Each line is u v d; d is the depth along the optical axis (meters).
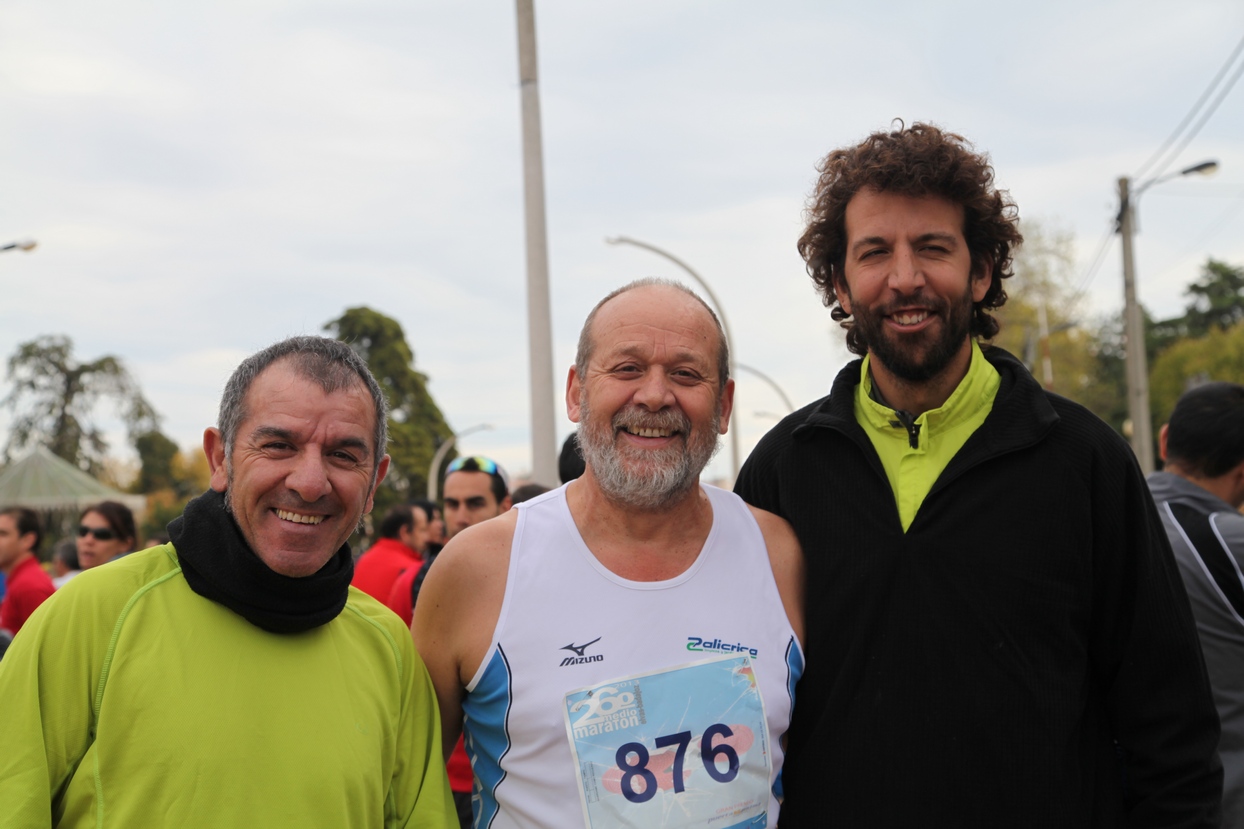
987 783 2.11
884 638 2.21
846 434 2.37
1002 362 2.45
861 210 2.36
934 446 2.33
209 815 1.75
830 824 2.19
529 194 7.56
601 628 2.21
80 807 1.75
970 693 2.14
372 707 2.03
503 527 2.36
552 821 2.11
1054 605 2.18
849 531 2.32
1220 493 3.25
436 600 2.32
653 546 2.32
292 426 1.91
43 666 1.77
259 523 1.92
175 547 1.93
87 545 6.34
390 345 42.53
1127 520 2.25
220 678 1.85
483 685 2.23
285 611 1.91
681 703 2.16
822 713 2.27
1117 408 46.53
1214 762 2.24
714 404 2.35
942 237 2.29
